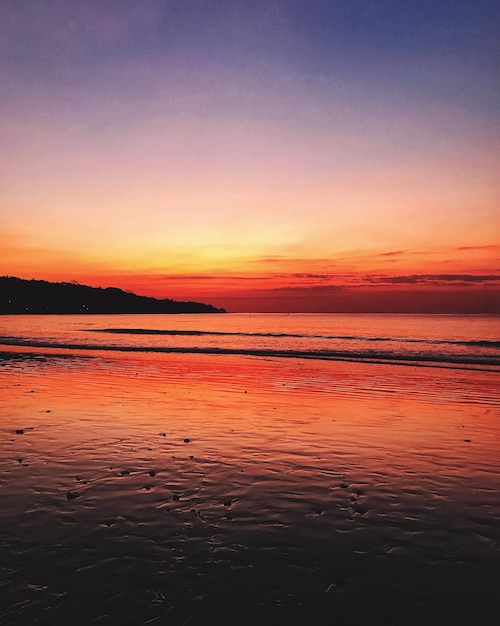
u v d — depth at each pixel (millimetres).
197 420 9398
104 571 3738
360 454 7152
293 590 3525
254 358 24938
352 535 4445
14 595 3398
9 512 4875
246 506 5117
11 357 24562
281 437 8117
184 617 3188
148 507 5043
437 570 3818
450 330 70938
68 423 9008
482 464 6699
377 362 23203
